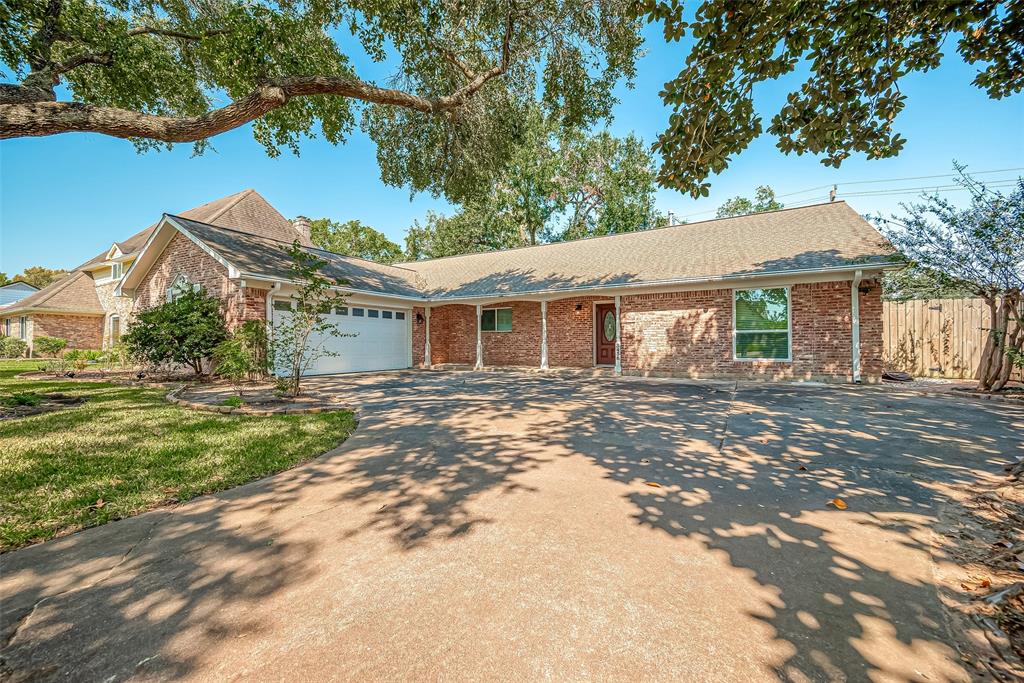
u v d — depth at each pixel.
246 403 8.12
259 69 9.05
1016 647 1.81
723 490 3.66
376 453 4.88
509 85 12.24
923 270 9.48
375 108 12.28
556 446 5.14
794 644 1.85
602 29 10.46
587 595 2.22
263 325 11.38
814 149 3.78
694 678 1.66
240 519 3.19
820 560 2.54
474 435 5.71
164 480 3.93
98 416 6.67
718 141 3.88
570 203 29.64
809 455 4.69
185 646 1.88
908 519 3.06
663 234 16.80
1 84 5.66
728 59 3.51
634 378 13.05
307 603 2.18
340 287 13.98
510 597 2.21
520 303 17.44
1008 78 3.51
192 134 6.75
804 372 11.58
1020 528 2.88
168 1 10.15
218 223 18.17
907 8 3.11
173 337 11.59
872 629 1.94
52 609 2.14
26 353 20.98
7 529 2.97
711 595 2.21
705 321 12.88
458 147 12.55
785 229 13.71
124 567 2.53
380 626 2.00
